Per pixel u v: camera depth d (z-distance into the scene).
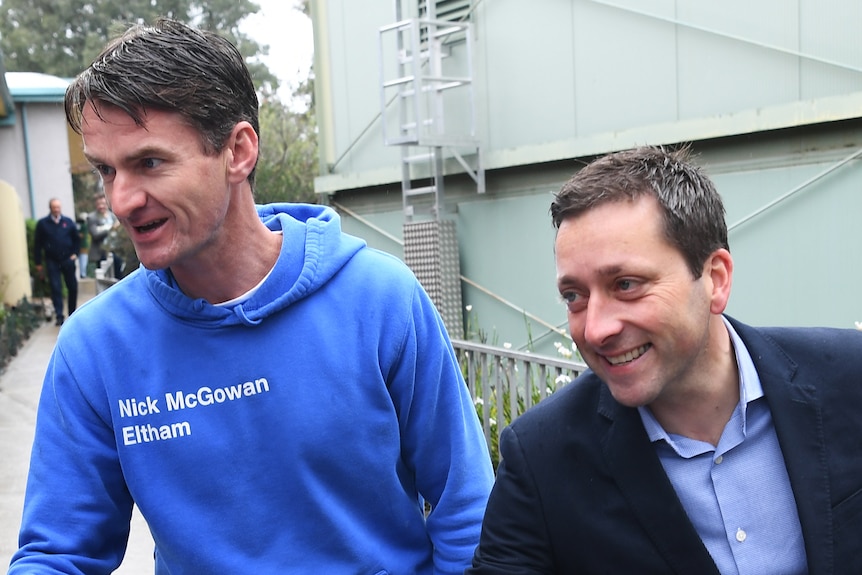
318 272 1.63
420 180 8.04
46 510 1.64
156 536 1.65
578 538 1.49
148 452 1.61
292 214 1.87
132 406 1.62
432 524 1.75
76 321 1.69
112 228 18.11
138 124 1.41
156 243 1.48
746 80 5.21
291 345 1.61
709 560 1.42
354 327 1.65
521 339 6.99
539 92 6.64
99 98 1.41
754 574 1.45
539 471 1.51
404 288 1.70
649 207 1.36
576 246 1.39
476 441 1.80
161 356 1.62
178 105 1.42
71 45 45.72
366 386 1.64
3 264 15.36
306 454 1.60
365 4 8.33
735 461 1.48
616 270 1.36
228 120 1.49
